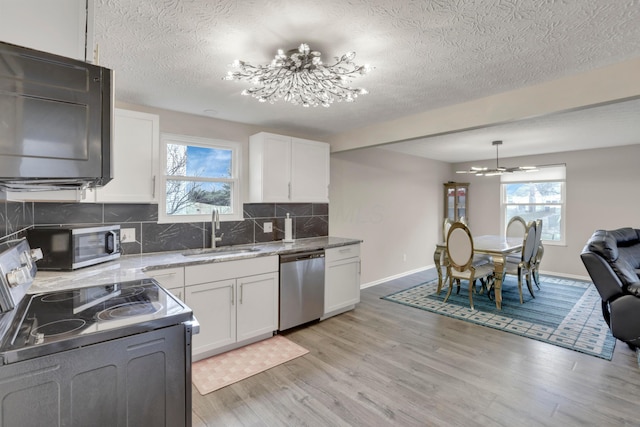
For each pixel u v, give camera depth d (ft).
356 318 11.68
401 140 11.39
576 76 7.50
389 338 9.91
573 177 17.97
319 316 11.12
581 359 8.54
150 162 8.50
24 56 3.04
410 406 6.55
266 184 11.02
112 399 3.43
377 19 5.29
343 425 5.99
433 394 6.96
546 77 7.68
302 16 5.21
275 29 5.61
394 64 6.98
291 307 10.24
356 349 9.13
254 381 7.47
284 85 7.47
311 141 12.31
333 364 8.27
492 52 6.43
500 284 12.65
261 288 9.48
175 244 9.97
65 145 3.23
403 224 18.74
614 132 13.44
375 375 7.74
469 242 12.62
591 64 6.97
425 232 20.44
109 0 4.73
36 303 4.40
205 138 10.75
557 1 4.77
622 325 8.69
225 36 5.83
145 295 4.82
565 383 7.39
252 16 5.20
